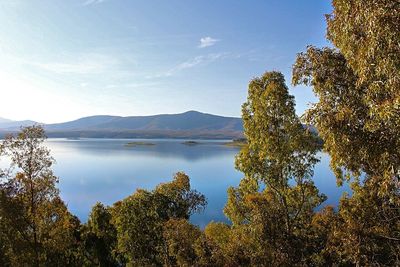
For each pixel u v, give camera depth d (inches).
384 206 630.5
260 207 799.1
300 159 829.8
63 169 5826.8
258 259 772.6
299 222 852.6
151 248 1239.5
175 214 1316.4
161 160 7480.3
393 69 384.8
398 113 369.4
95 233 1713.8
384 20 377.4
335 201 2518.5
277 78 829.2
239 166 895.1
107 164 6663.4
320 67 580.7
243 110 874.8
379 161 474.0
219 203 2898.6
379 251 655.8
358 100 518.6
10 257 997.2
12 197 985.5
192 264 873.5
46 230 1044.5
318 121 516.4
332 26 529.0
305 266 780.0
